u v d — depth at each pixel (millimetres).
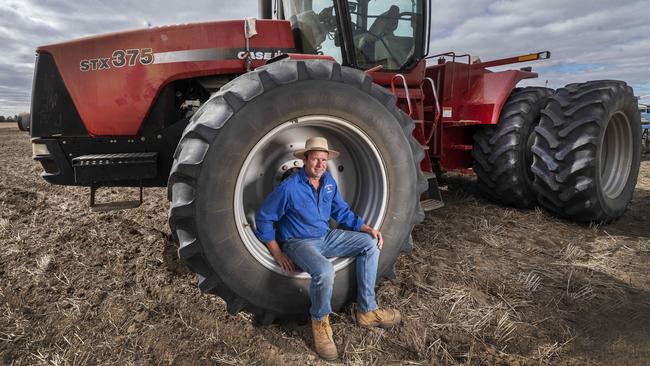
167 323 2307
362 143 2387
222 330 2244
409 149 2479
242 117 2043
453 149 4355
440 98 4090
